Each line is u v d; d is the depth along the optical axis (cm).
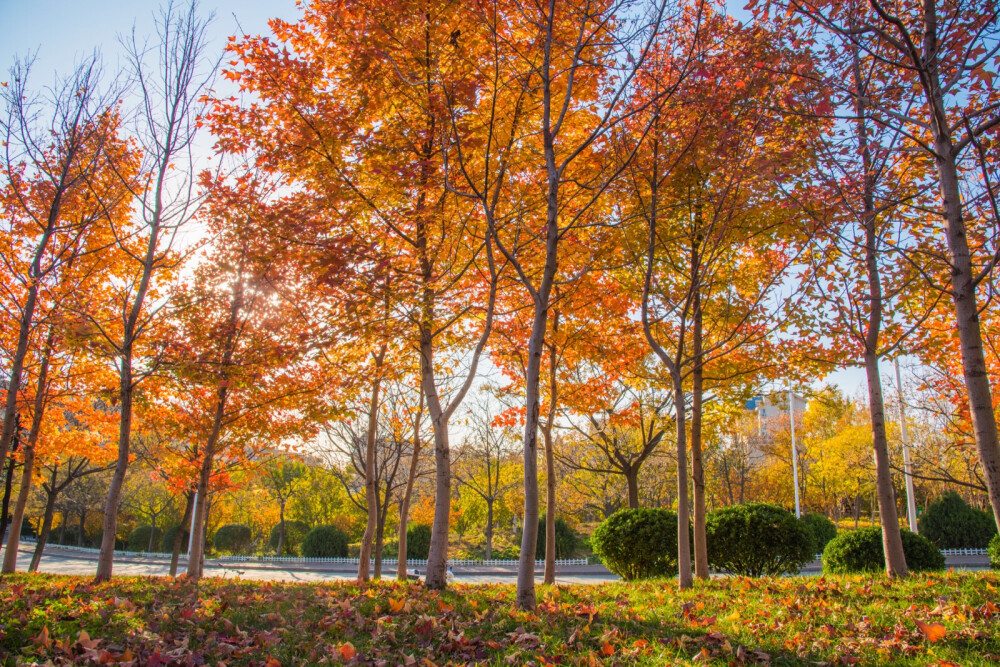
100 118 956
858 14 570
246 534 3184
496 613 570
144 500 3262
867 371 820
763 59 657
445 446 831
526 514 632
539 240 853
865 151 730
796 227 807
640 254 870
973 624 499
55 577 1063
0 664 402
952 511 2295
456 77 732
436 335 896
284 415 1195
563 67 764
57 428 1371
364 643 487
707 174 860
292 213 813
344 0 715
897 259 787
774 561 1169
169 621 530
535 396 653
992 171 586
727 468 3183
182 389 1050
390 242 894
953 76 514
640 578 1246
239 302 984
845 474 2930
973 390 491
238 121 817
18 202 1025
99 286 1152
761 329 933
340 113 793
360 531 3350
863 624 518
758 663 438
